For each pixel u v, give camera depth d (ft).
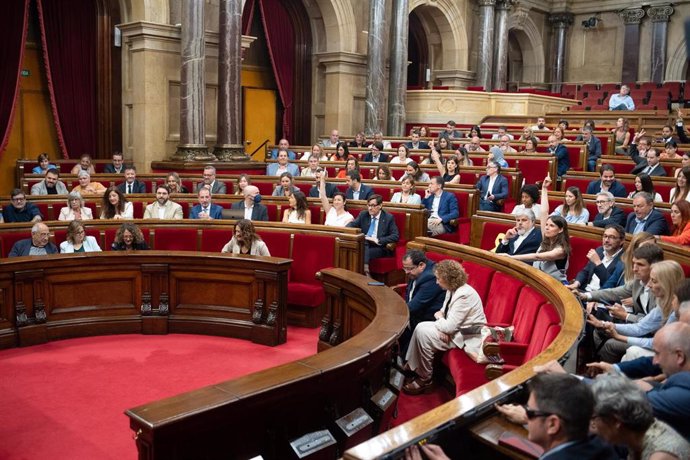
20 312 18.06
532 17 75.87
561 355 9.30
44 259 18.26
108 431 12.93
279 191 29.53
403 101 54.03
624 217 21.21
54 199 27.04
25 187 31.78
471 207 28.19
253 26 51.85
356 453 6.47
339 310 17.26
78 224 20.67
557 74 78.64
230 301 19.38
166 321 19.47
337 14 52.44
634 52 73.92
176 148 42.16
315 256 21.56
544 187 19.51
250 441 9.68
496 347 12.95
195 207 25.89
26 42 40.01
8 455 11.87
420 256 16.53
